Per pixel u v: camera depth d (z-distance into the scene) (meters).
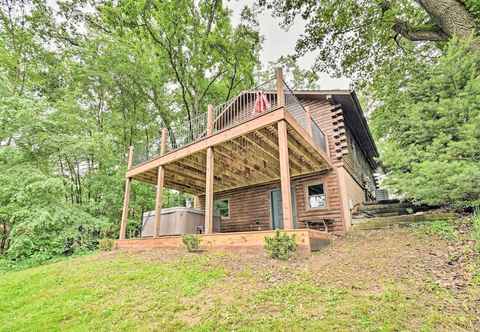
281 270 4.35
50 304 4.02
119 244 8.85
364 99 16.00
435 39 9.25
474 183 4.64
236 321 2.89
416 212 7.74
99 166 13.93
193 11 16.70
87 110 14.96
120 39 16.02
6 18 13.30
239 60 17.91
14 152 8.62
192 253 6.10
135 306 3.58
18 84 12.98
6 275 6.29
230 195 12.29
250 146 7.22
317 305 3.07
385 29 10.93
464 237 4.77
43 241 9.05
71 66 15.08
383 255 4.73
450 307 2.81
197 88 18.86
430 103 5.81
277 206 10.66
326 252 5.30
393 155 5.94
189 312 3.26
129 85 17.02
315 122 9.12
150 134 19.48
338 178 9.09
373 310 2.84
